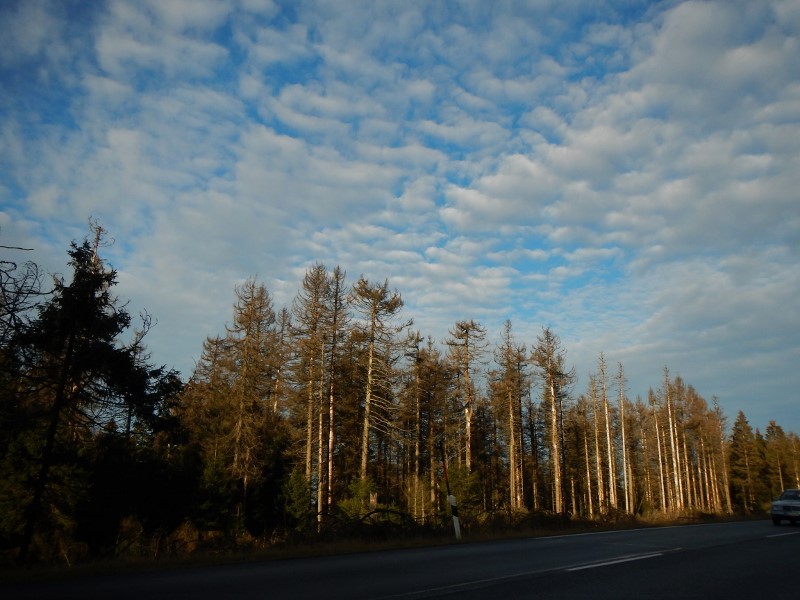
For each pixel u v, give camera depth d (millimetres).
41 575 10820
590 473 76062
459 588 9141
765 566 12008
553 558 13320
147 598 8242
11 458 22266
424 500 42969
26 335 15008
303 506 36594
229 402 39688
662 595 8727
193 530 31328
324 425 41156
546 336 48750
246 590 8914
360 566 12078
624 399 63156
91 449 26422
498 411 51562
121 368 21734
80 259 21641
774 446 91875
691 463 85000
